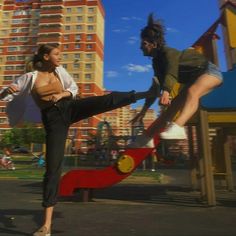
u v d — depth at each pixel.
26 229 3.63
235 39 5.54
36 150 42.97
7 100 3.51
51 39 87.12
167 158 26.45
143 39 4.57
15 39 91.06
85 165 23.72
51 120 3.30
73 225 3.85
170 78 4.08
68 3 87.94
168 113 4.61
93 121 75.62
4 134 78.94
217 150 8.10
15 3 92.25
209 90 4.50
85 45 86.00
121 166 5.42
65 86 3.46
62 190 5.57
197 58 4.64
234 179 11.35
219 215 4.47
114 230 3.61
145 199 6.08
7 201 5.82
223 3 5.72
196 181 7.61
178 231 3.57
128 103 3.43
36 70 3.46
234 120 5.97
